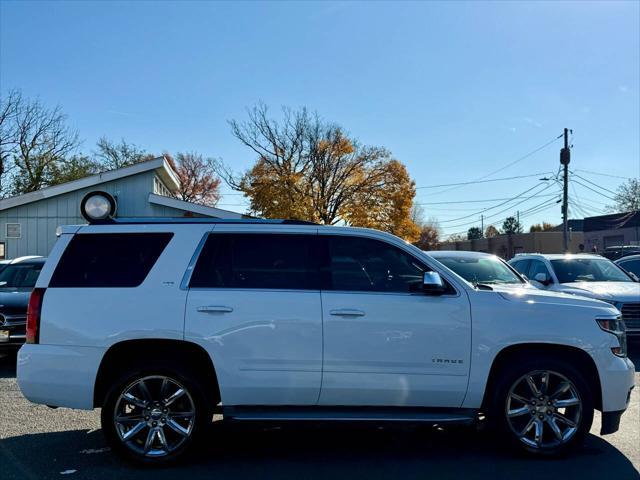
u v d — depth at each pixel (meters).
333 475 4.50
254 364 4.65
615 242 51.28
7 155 38.97
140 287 4.76
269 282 4.83
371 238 5.02
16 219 19.47
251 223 5.04
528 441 4.80
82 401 4.63
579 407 4.77
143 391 4.67
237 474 4.52
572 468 4.64
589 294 9.66
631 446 5.20
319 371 4.66
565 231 36.22
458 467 4.68
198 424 4.68
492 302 4.82
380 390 4.68
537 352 4.91
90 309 4.71
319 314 4.70
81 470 4.59
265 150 42.00
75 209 19.72
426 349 4.71
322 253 4.95
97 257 4.90
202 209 19.94
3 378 7.91
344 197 43.19
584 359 4.90
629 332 9.31
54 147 41.00
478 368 4.72
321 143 42.25
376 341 4.68
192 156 63.44
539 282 10.65
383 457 4.94
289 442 5.36
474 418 4.70
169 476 4.47
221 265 4.88
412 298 4.79
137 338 4.64
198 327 4.65
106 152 54.59
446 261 9.29
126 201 19.86
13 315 8.14
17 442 5.29
